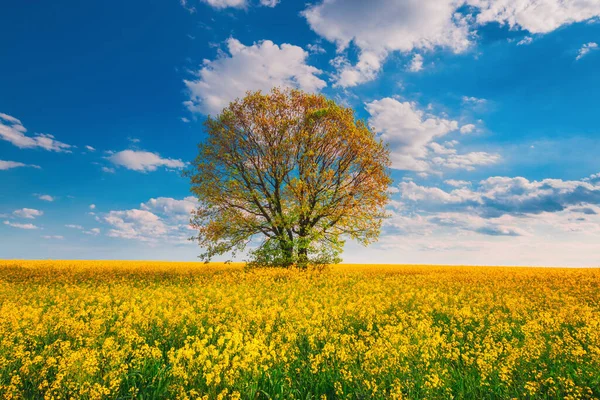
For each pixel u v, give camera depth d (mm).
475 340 9766
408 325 10945
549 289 18812
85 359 6953
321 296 15547
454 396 6488
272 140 27484
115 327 10062
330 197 27422
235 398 5727
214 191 27094
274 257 27812
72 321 9859
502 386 6688
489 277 25109
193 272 29250
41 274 26484
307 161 27281
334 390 6617
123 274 27109
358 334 10047
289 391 6453
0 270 28734
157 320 10383
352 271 32750
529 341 8438
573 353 7895
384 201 27906
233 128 27391
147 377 6922
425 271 33062
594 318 11250
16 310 11117
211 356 7262
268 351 7844
